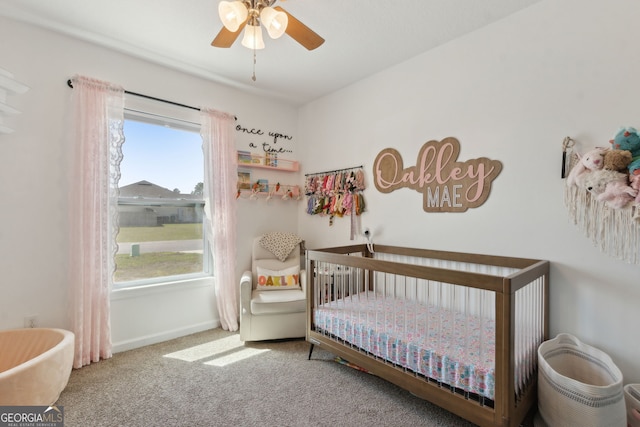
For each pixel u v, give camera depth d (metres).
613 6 1.68
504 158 2.09
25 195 2.14
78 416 1.71
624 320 1.65
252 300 2.67
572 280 1.81
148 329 2.68
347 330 2.12
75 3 1.95
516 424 1.43
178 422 1.67
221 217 3.02
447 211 2.39
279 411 1.76
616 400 1.34
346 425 1.64
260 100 3.49
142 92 2.66
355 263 2.07
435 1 1.92
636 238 1.56
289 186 3.73
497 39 2.12
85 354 2.27
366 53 2.56
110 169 2.41
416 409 1.78
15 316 2.10
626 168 1.59
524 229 2.01
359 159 3.09
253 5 1.56
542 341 1.84
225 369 2.24
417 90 2.60
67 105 2.29
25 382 1.53
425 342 1.77
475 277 1.47
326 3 1.94
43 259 2.20
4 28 2.07
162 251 2.85
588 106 1.76
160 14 2.07
